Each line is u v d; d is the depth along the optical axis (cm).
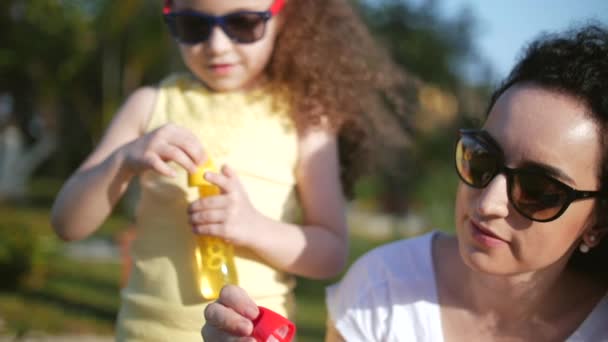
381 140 269
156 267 191
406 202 2027
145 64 1452
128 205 1529
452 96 1672
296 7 226
